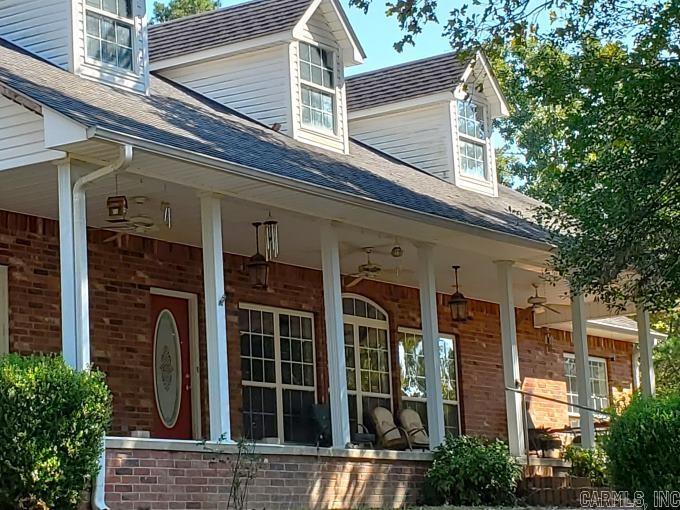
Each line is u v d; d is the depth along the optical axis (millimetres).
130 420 15352
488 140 21031
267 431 17391
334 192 13688
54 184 12820
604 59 14164
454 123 20125
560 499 15516
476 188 20484
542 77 14836
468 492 15398
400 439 18109
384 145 20609
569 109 14797
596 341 25797
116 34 14883
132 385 15469
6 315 13953
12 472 10195
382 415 19016
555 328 24375
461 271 19422
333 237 14852
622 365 26641
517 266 18609
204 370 16453
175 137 12359
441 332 21250
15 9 14586
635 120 13836
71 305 11469
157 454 11758
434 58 20906
